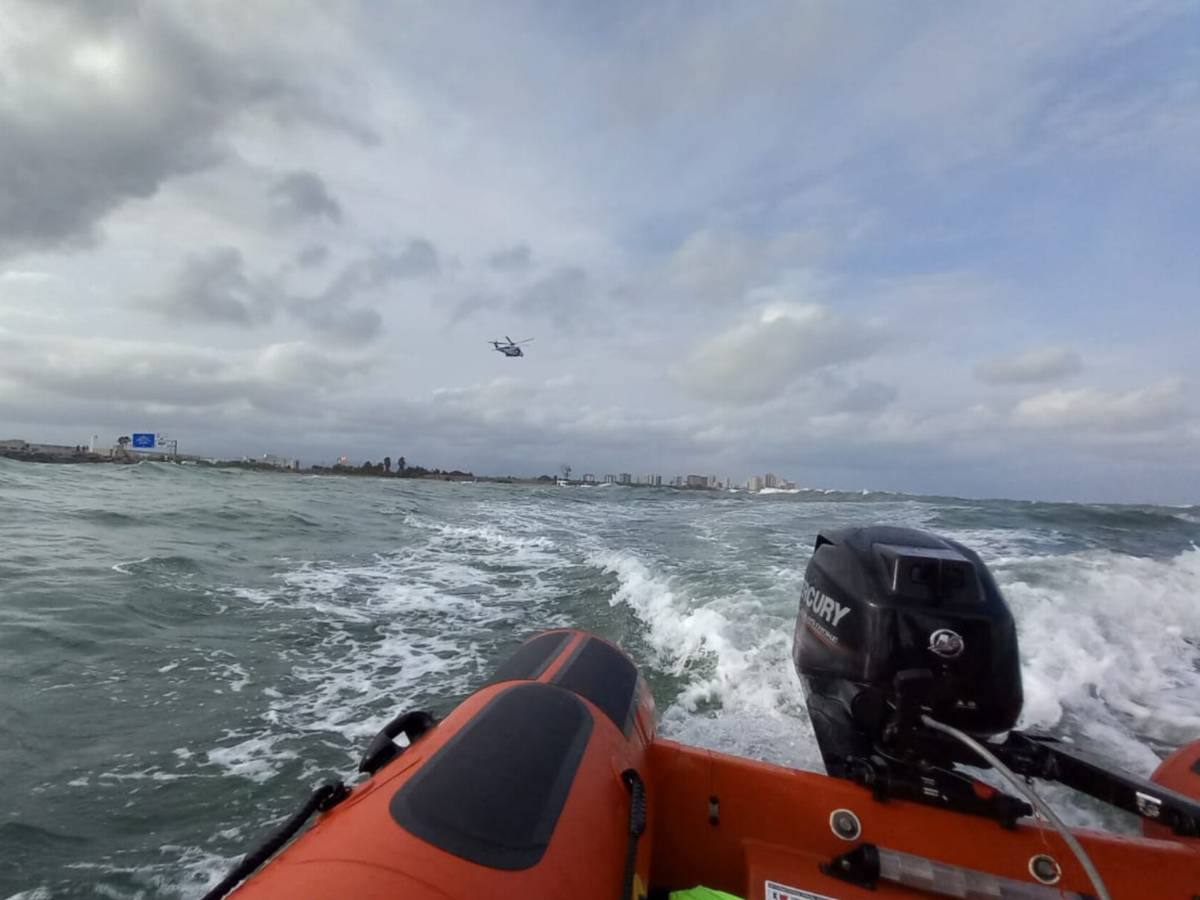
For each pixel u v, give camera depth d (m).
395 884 1.11
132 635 5.86
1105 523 16.56
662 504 26.09
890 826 1.90
